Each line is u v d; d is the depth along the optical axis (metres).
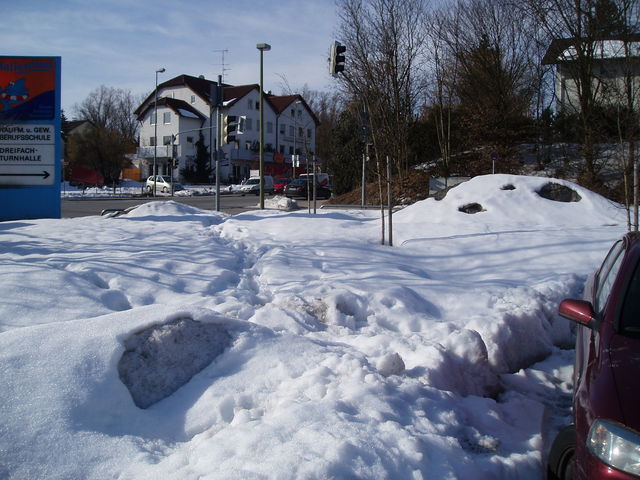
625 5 12.01
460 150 27.47
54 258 7.95
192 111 68.50
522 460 3.84
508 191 12.33
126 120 88.62
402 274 7.94
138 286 7.01
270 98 74.75
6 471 3.07
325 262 8.50
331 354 4.66
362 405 3.79
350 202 27.31
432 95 27.19
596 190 20.66
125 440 3.45
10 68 13.97
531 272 8.20
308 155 22.31
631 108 10.00
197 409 3.89
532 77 25.58
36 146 14.14
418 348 5.13
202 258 8.52
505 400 5.23
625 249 4.38
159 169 68.56
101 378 3.82
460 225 10.79
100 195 43.78
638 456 2.73
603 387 3.18
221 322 4.70
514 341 6.24
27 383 3.63
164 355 4.23
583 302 4.06
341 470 3.01
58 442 3.29
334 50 11.69
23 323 5.63
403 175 26.00
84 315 5.96
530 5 21.12
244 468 2.99
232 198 42.78
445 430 3.81
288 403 3.77
